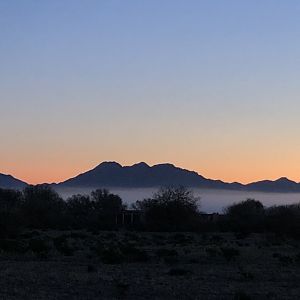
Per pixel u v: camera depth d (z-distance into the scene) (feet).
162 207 315.78
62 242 159.63
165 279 90.27
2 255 130.21
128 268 107.34
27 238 201.05
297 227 240.94
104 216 358.64
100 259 121.70
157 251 140.05
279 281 91.35
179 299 72.64
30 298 69.56
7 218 200.23
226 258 125.29
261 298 74.08
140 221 333.42
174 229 308.60
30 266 108.58
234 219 302.45
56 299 70.03
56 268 105.60
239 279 92.53
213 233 288.71
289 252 157.07
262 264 118.73
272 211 298.15
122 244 173.78
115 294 75.15
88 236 221.05
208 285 84.43
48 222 318.45
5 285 81.00
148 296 74.28
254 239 233.96
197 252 144.77
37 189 381.81
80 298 71.20
